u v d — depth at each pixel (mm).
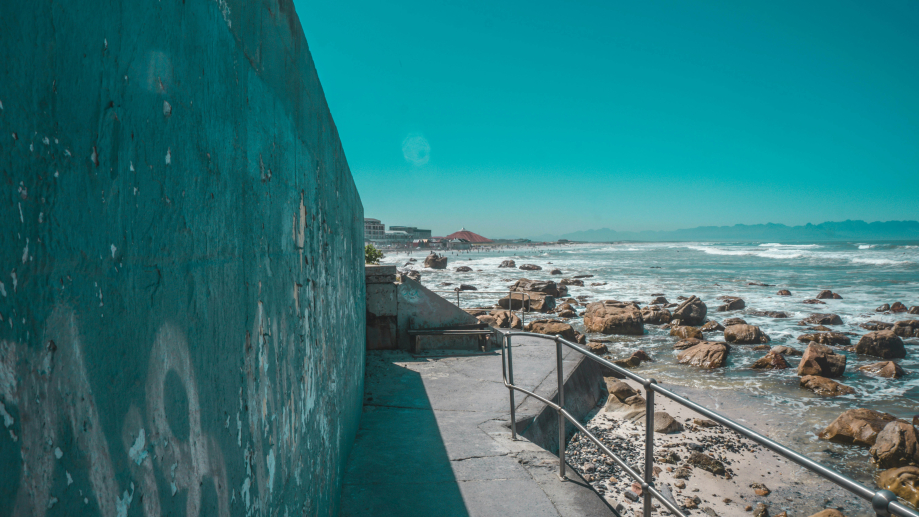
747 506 6027
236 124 1282
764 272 44312
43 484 564
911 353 14664
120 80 739
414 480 4043
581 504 3686
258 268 1477
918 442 7223
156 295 854
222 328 1173
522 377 7137
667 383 11836
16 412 520
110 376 714
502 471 4211
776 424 9133
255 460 1421
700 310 19734
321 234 2678
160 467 865
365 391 6520
